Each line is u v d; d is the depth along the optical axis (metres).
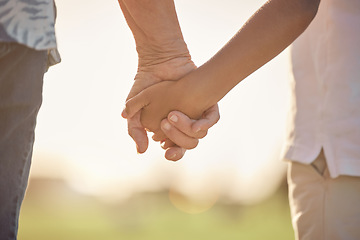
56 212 36.56
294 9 1.42
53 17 1.14
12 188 1.14
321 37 1.73
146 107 1.69
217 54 1.53
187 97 1.59
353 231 1.66
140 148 1.73
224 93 1.57
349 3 1.68
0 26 1.04
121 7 1.69
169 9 1.65
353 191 1.66
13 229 1.15
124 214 32.69
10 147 1.14
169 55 1.67
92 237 26.39
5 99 1.11
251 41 1.46
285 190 21.72
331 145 1.68
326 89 1.71
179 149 1.74
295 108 1.81
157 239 24.53
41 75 1.16
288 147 1.82
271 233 21.45
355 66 1.67
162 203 37.53
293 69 1.82
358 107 1.65
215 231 25.97
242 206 26.06
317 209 1.73
